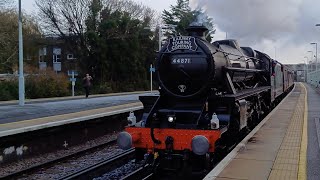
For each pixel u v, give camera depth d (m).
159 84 9.89
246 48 15.33
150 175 8.90
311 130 12.01
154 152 8.84
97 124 15.82
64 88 36.91
